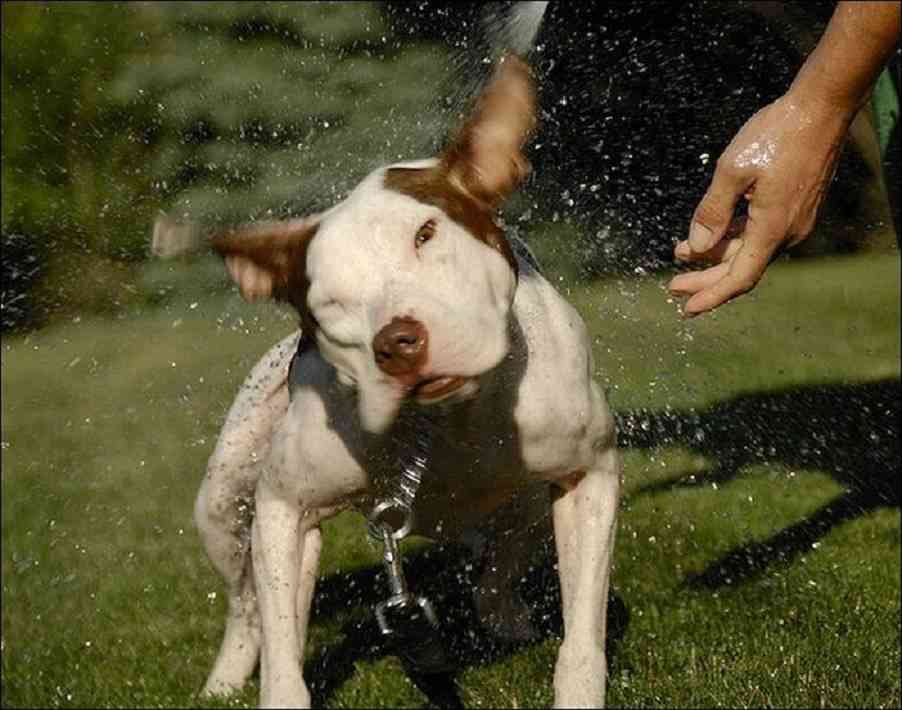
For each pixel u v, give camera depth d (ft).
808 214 14.84
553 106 28.50
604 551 15.48
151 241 13.64
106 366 45.32
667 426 28.40
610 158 29.45
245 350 33.94
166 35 51.83
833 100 14.26
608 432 15.62
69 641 23.45
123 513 30.96
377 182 13.28
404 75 39.86
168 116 50.85
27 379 47.11
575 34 28.84
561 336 15.24
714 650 20.06
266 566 15.28
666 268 24.99
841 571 23.35
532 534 19.60
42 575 27.22
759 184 14.53
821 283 53.67
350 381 13.15
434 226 12.71
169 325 48.37
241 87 47.78
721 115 31.50
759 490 27.78
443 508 15.97
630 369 23.61
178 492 32.14
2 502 32.99
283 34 47.29
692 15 30.63
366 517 16.08
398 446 14.78
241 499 18.39
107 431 38.86
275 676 14.58
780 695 18.38
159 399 40.34
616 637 20.97
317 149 41.22
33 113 53.01
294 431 15.15
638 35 30.53
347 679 20.26
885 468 29.37
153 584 25.88
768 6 29.96
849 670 19.04
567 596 15.38
